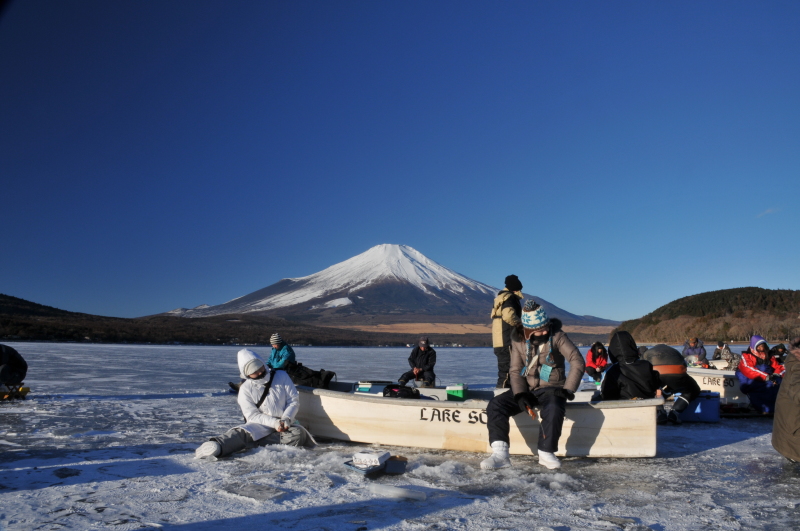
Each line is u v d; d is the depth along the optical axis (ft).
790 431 15.57
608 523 10.37
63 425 22.17
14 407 27.84
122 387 42.04
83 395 34.24
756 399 26.63
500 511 11.06
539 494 12.37
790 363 15.87
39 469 14.29
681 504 11.75
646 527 10.21
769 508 11.55
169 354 111.24
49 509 10.75
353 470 14.11
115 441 18.72
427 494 12.24
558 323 16.02
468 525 10.16
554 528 10.05
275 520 10.27
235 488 12.41
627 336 21.08
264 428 17.25
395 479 13.61
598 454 16.30
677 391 24.45
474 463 15.66
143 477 13.46
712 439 20.31
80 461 15.34
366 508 11.11
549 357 15.79
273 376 17.87
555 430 15.10
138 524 9.91
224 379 51.62
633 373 20.63
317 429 19.13
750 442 19.69
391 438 17.88
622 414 16.35
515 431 16.71
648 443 16.28
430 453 16.94
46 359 79.92
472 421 17.02
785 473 14.78
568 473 14.56
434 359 28.84
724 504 11.80
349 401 18.53
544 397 15.58
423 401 17.54
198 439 19.35
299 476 13.62
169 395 35.22
